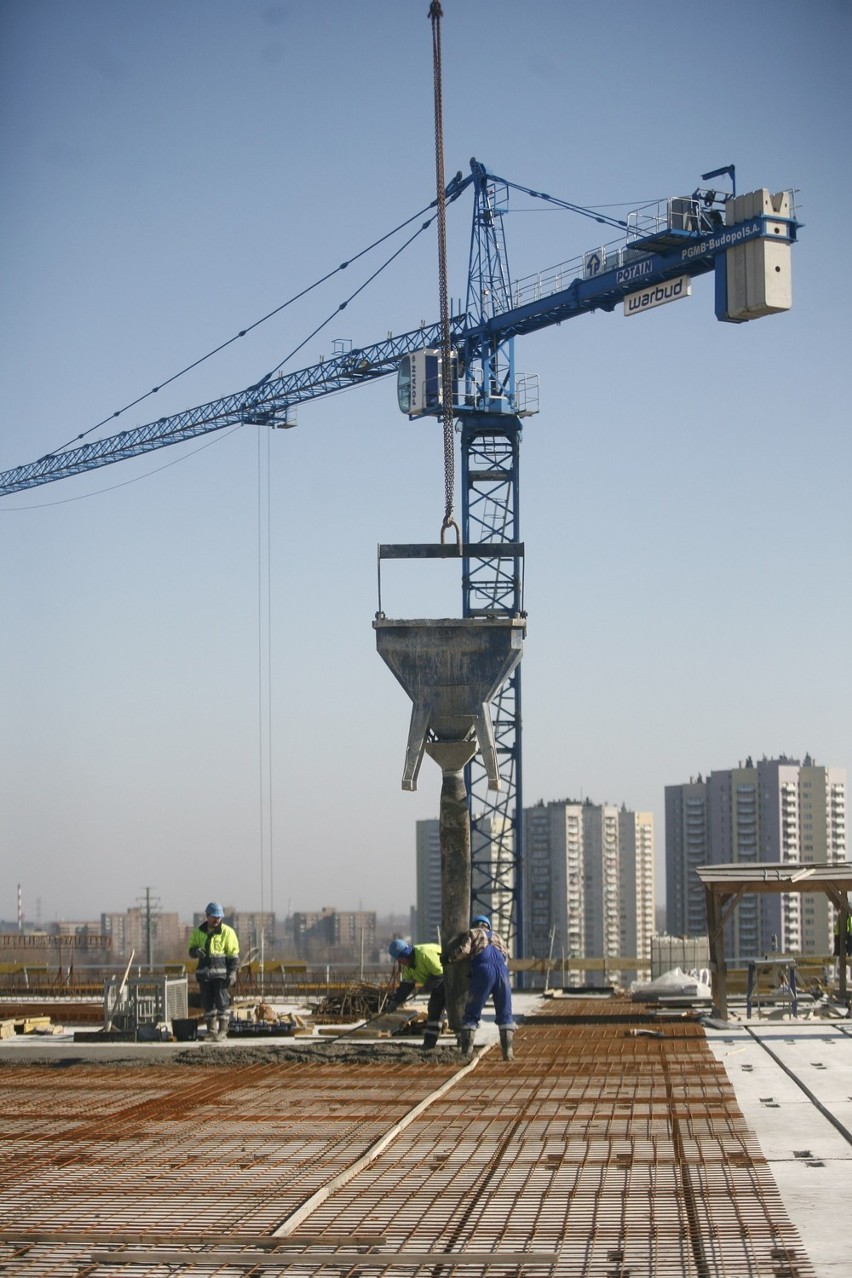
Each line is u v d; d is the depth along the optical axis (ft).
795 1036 56.08
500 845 208.95
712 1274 22.99
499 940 50.34
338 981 103.96
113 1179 30.58
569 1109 38.29
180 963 107.04
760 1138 33.55
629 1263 23.63
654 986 73.97
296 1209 27.50
